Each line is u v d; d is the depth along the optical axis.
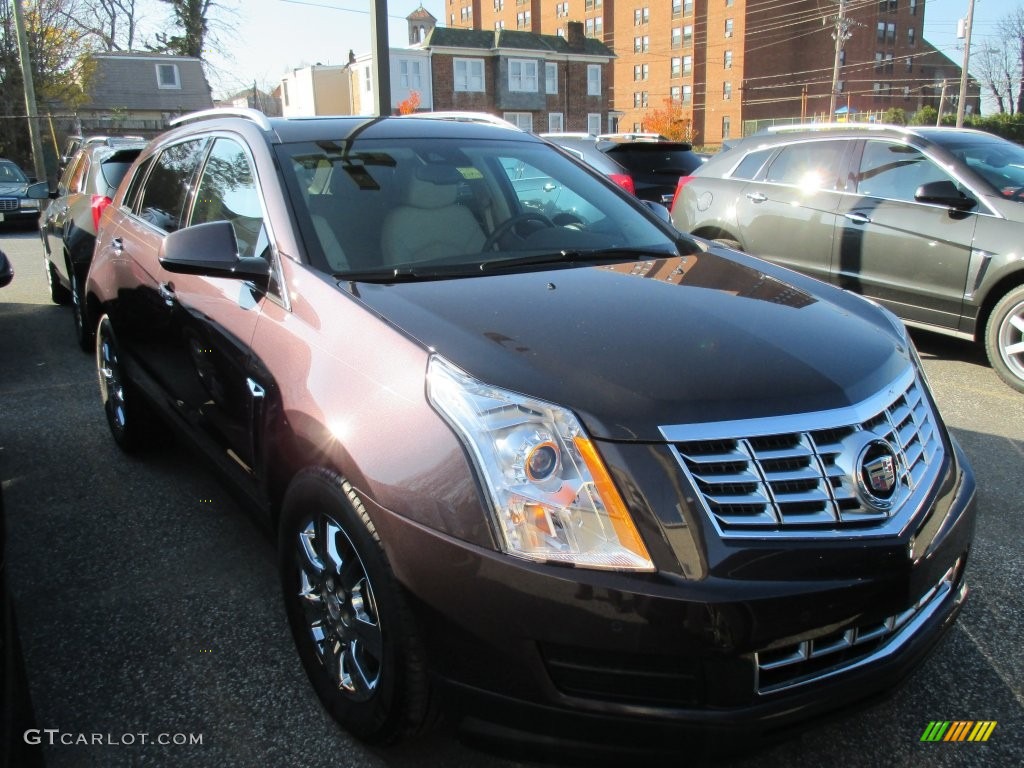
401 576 2.04
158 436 4.55
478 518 1.94
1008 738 2.45
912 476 2.24
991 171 6.13
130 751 2.42
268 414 2.60
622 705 1.88
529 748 1.97
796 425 2.02
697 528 1.89
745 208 7.56
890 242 6.43
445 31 56.59
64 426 5.20
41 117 32.09
